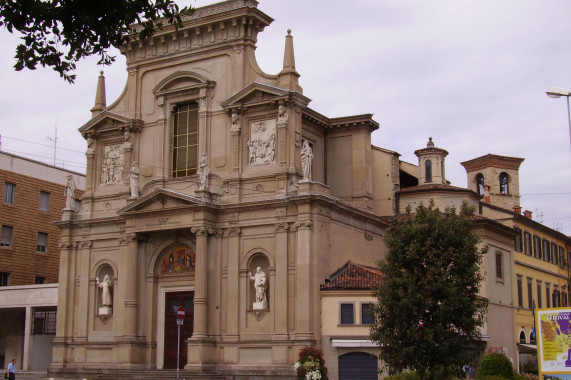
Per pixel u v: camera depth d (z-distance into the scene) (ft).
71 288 185.37
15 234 228.84
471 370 166.81
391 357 124.06
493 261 194.70
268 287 160.04
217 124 172.45
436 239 126.62
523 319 210.18
